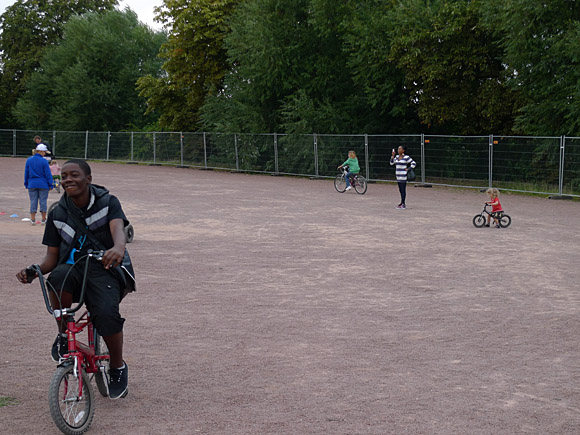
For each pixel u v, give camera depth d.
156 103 48.88
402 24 29.98
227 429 4.55
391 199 23.08
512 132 30.80
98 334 5.11
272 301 8.48
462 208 20.34
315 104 36.03
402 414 4.84
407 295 8.85
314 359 6.13
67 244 4.79
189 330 7.10
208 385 5.45
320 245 13.17
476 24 28.70
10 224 15.83
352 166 25.34
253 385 5.45
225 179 32.25
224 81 41.06
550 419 4.77
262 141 36.09
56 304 4.82
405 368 5.89
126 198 22.66
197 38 40.88
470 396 5.22
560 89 25.72
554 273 10.41
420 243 13.48
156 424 4.64
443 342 6.70
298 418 4.75
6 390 5.31
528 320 7.57
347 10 34.06
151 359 6.12
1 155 51.59
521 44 25.81
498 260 11.55
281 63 34.97
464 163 27.20
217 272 10.38
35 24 62.44
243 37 36.53
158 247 12.77
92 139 47.41
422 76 29.75
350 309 8.08
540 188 24.58
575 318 7.66
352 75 35.56
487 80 30.08
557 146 23.95
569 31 24.14
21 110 57.56
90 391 4.59
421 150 28.67
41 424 4.63
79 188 4.77
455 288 9.29
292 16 35.72
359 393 5.27
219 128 38.06
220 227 15.81
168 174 35.28
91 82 55.41
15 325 7.27
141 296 8.70
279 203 21.50
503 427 4.61
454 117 30.22
